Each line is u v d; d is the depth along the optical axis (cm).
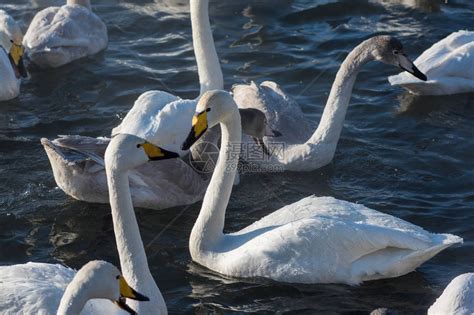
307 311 1295
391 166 1700
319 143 1681
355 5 2331
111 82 2025
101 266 1088
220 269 1367
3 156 1723
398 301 1312
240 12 2319
